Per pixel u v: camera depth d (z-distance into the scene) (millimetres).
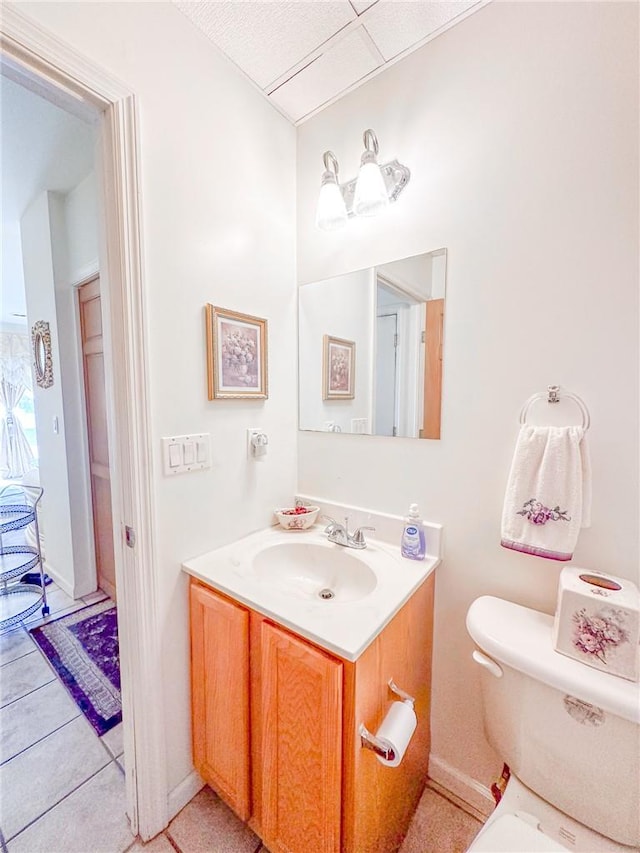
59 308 2203
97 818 1116
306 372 1504
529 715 853
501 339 1042
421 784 1181
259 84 1250
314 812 847
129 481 988
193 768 1173
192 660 1130
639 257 849
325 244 1405
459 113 1075
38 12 745
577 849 774
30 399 6117
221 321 1179
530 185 976
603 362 904
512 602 1056
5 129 1540
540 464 935
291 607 905
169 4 988
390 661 922
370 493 1351
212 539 1208
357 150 1291
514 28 972
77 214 2072
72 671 1719
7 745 1352
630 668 750
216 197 1154
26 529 3043
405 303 1213
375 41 1102
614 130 865
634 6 831
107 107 885
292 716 865
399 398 1250
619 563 900
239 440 1285
